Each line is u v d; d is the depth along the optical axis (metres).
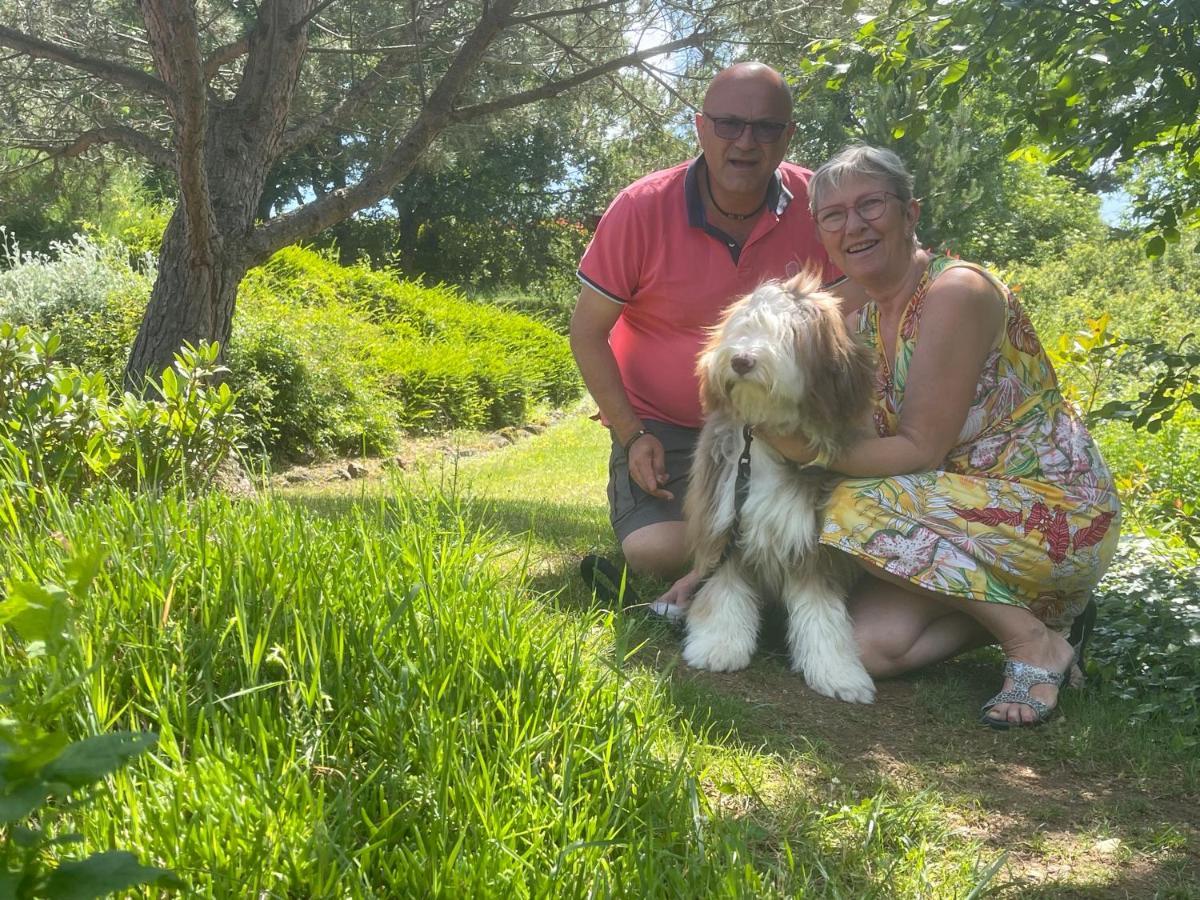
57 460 3.82
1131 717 3.41
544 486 8.91
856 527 3.46
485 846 1.98
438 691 2.50
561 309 29.33
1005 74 4.96
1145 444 8.11
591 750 2.38
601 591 4.20
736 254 4.44
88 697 2.12
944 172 20.94
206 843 1.88
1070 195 32.69
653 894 1.95
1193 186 5.35
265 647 2.49
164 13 5.59
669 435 4.63
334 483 9.47
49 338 4.07
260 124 7.11
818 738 3.18
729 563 3.75
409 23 7.35
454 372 13.43
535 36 8.22
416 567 2.90
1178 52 4.02
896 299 3.64
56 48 6.71
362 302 15.25
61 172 9.38
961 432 3.57
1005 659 3.89
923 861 2.41
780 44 6.94
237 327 10.30
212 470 4.37
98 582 2.66
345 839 2.03
